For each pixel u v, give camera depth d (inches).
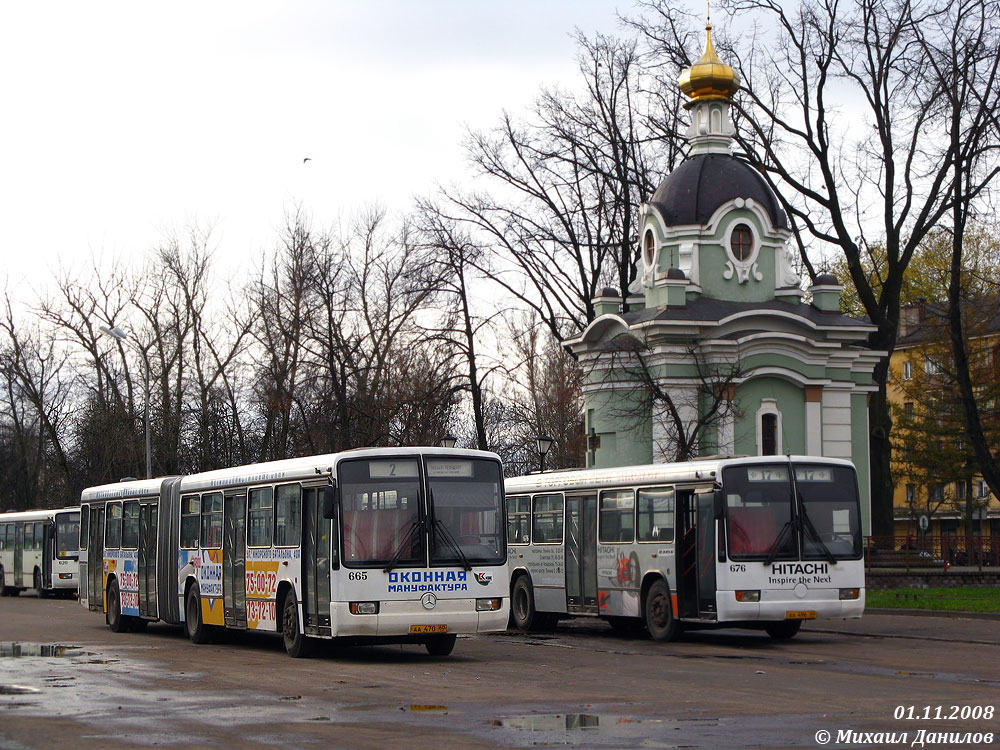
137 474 2684.5
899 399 3496.6
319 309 2447.1
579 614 1135.0
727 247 1937.7
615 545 1088.8
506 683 705.0
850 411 1923.0
